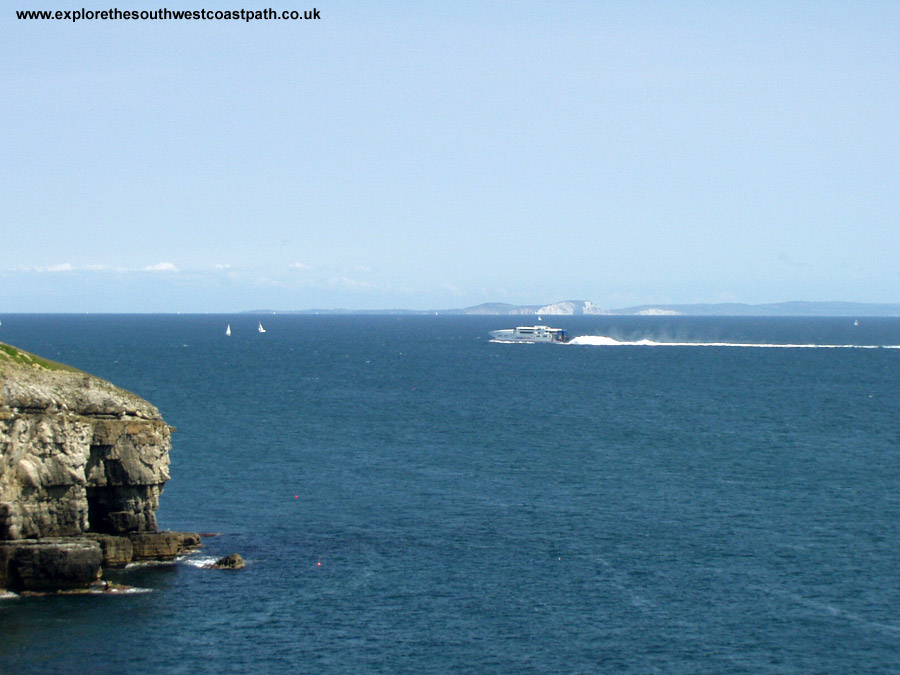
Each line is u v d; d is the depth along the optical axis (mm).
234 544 133750
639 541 137000
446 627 104125
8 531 113000
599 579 120125
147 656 95000
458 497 164375
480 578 120125
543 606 110562
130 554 123375
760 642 101000
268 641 99562
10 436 111688
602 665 95250
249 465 190125
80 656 94312
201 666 93312
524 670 93875
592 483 177125
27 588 110750
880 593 115375
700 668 94750
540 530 142625
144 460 126312
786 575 121875
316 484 173250
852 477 184000
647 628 104500
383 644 99438
